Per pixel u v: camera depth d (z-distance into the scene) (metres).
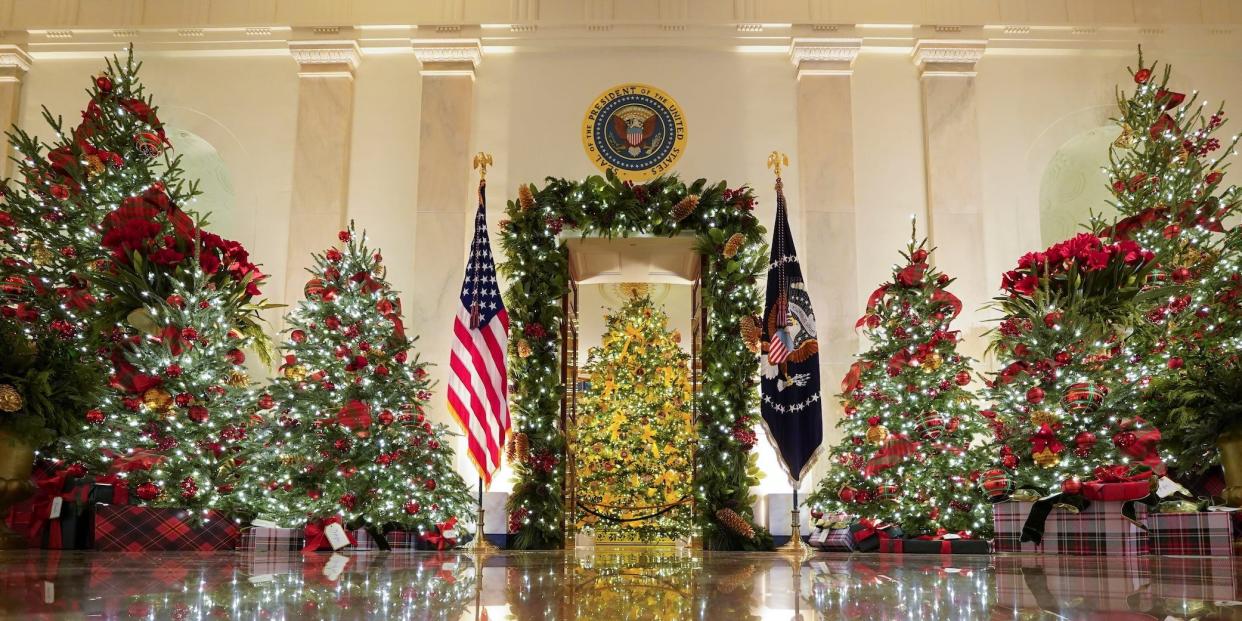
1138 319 7.64
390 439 8.38
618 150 11.39
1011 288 7.84
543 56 11.66
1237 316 8.33
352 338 8.76
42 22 11.72
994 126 11.47
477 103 11.53
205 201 12.01
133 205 7.84
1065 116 11.52
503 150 11.39
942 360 8.84
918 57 11.50
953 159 11.23
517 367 9.96
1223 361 7.40
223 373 7.54
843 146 11.28
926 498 8.27
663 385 14.35
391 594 2.13
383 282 9.26
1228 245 9.00
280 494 7.78
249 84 11.65
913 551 7.80
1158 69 11.67
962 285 10.91
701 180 10.67
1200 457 7.04
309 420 8.23
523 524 9.54
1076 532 6.11
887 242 11.14
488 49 11.63
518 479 9.78
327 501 7.82
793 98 11.55
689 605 1.90
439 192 11.20
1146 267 7.61
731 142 11.41
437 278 10.98
